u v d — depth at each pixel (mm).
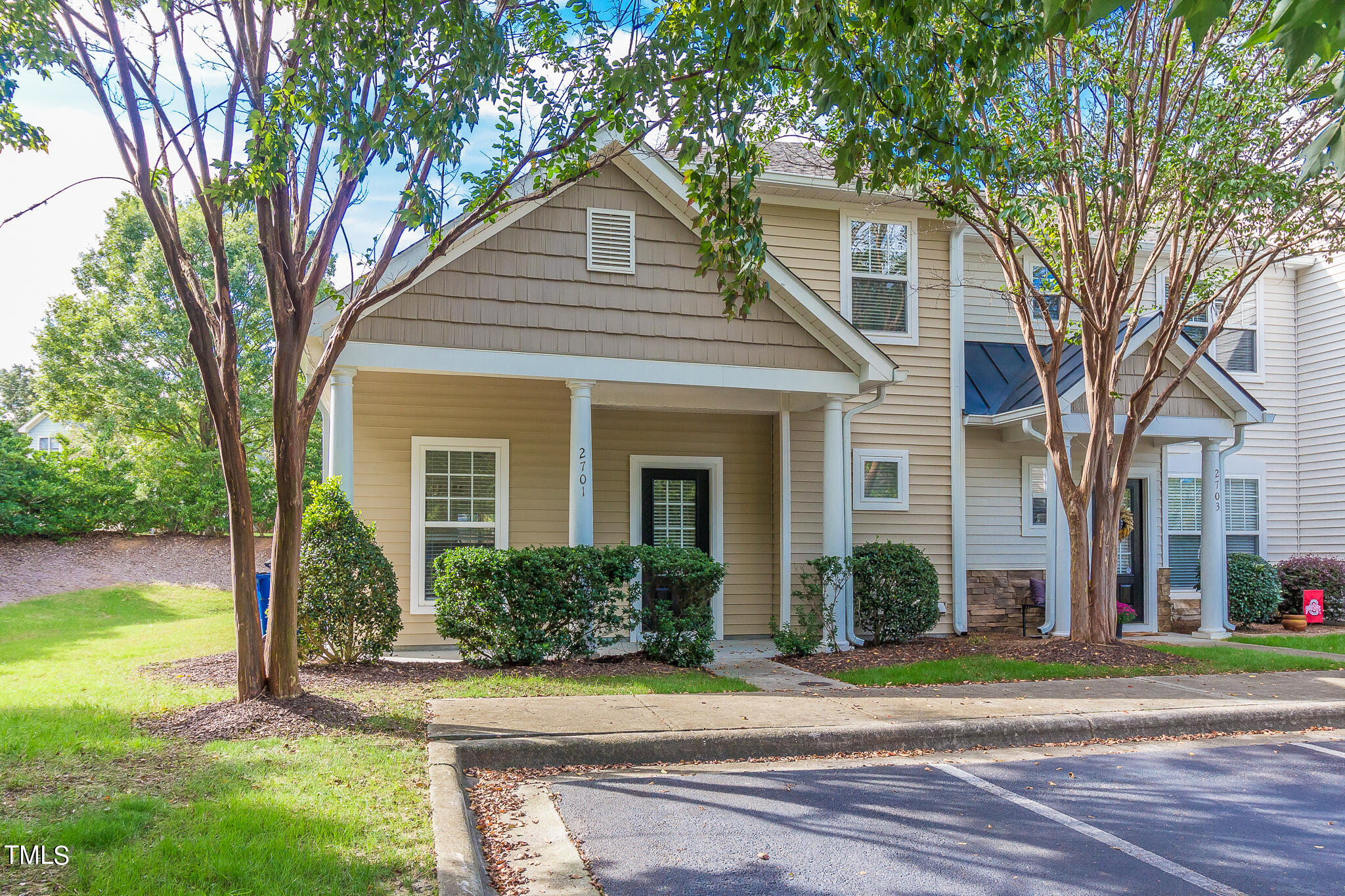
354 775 5230
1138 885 4234
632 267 10305
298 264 7051
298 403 7070
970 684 8969
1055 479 12844
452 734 6258
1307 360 16938
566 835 4789
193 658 9320
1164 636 13875
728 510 12758
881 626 11789
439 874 3834
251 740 5906
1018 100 9398
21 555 20078
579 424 10102
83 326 22641
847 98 5320
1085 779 6035
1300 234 11039
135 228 22250
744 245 6227
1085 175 9461
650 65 6293
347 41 5988
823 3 5062
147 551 21406
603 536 12203
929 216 13711
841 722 6930
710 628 9898
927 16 5270
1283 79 8898
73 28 6352
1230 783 5980
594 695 7812
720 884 4176
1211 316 16359
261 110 6535
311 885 3641
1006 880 4270
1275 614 16094
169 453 22344
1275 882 4297
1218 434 13367
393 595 8961
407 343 9391
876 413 13336
